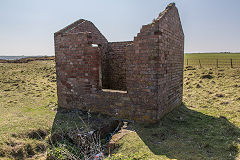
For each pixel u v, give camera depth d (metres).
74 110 9.30
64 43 9.28
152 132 6.55
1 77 22.67
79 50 8.75
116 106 8.05
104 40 12.44
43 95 13.82
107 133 7.43
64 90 9.73
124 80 11.89
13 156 5.61
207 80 16.89
